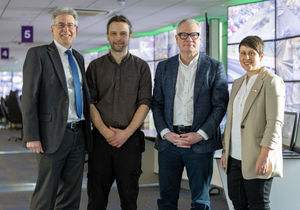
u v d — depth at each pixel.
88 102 2.98
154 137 4.96
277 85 2.66
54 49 2.88
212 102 3.04
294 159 3.30
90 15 9.01
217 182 4.63
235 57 7.98
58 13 2.88
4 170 6.73
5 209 4.45
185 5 8.07
